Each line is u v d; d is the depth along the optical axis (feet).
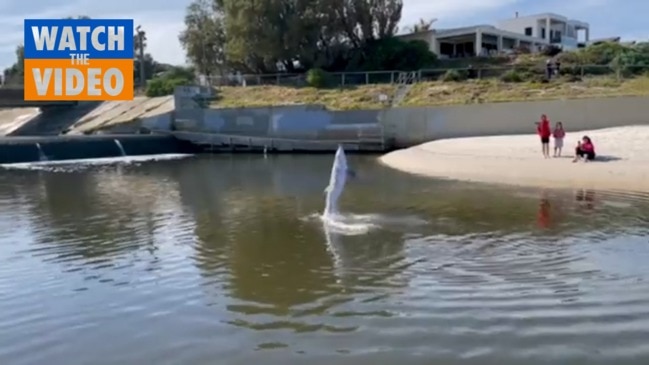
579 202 60.34
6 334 30.01
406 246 44.50
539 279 35.50
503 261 39.68
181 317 31.32
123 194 77.77
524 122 127.54
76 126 175.73
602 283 34.37
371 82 173.68
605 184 70.08
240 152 146.72
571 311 30.19
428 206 61.00
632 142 96.22
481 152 100.32
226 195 74.02
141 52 235.20
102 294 35.58
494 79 159.02
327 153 137.39
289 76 183.93
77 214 62.85
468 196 66.59
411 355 25.76
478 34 229.86
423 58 192.65
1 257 44.98
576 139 106.11
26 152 131.54
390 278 36.68
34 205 70.23
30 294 36.04
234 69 213.05
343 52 201.87
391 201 64.69
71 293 35.99
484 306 31.27
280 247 45.24
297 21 190.60
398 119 135.23
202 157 136.26
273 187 80.74
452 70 165.68
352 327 29.12
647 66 159.33
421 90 154.92
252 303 33.01
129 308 33.01
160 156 140.46
